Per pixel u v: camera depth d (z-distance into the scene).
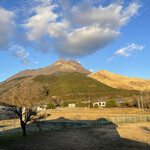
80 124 34.28
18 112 21.23
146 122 36.34
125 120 38.91
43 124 34.69
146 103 65.19
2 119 42.91
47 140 18.20
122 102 77.25
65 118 48.91
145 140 17.97
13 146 15.24
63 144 16.16
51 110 68.56
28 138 19.42
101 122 37.09
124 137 19.70
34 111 21.56
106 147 14.88
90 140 18.16
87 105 80.62
